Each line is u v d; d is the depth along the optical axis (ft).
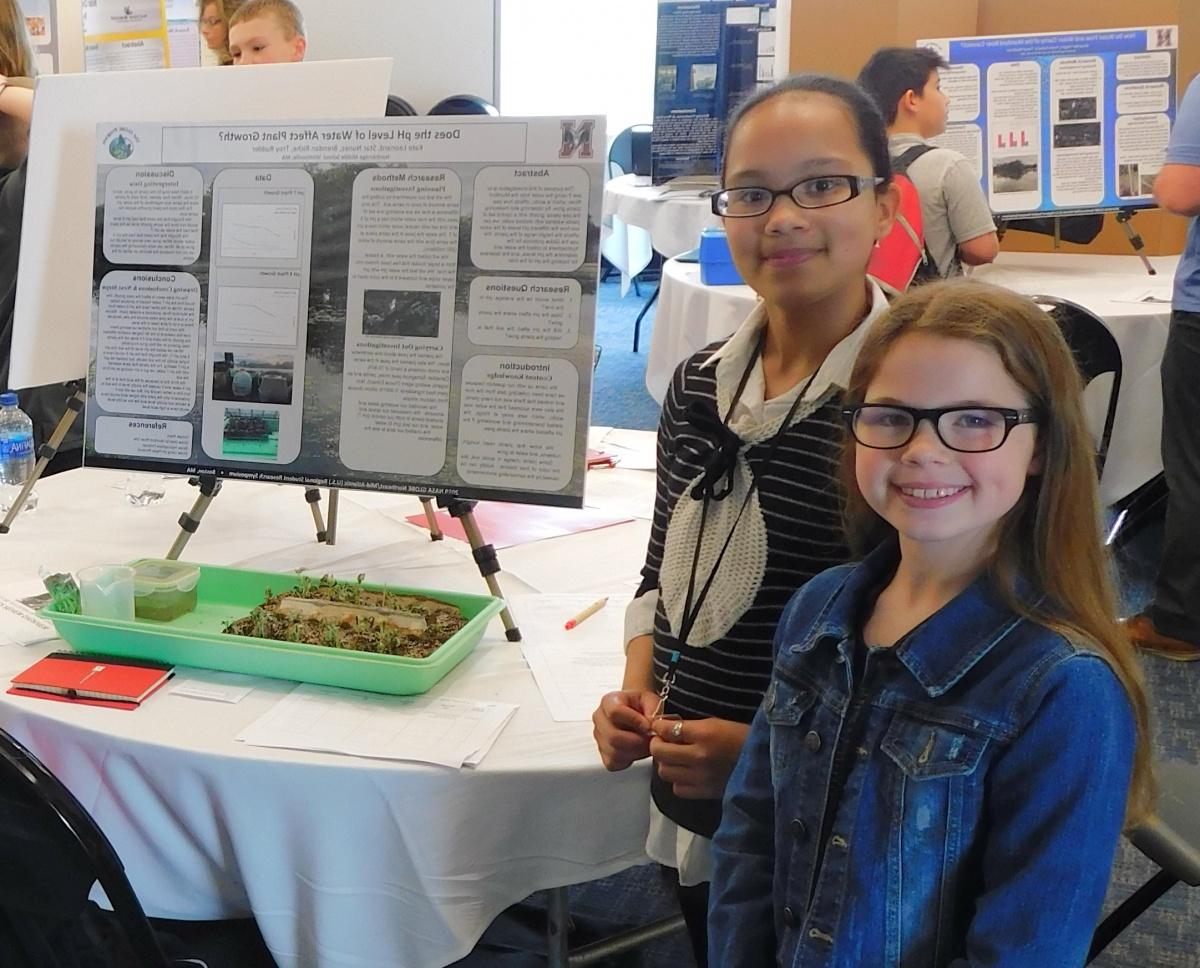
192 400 4.90
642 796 3.71
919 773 2.69
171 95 5.52
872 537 3.19
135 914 3.08
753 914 3.13
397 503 6.25
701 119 14.23
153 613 4.44
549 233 4.39
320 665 3.93
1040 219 11.85
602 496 6.26
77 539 5.55
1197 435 8.06
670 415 3.89
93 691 3.87
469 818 3.55
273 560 5.29
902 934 2.71
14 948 3.22
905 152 9.49
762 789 3.18
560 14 21.86
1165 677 8.57
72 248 5.74
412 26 21.07
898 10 12.44
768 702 3.16
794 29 12.90
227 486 6.53
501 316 4.47
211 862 3.82
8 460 6.70
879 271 7.39
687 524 3.65
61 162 5.61
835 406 3.35
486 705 3.89
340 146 4.62
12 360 5.80
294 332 4.74
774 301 3.47
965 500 2.73
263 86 5.45
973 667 2.72
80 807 2.91
